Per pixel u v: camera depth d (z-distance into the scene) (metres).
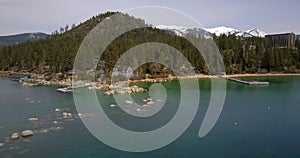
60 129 46.50
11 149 38.19
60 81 108.19
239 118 55.31
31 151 37.62
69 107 63.09
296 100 75.56
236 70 145.62
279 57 149.50
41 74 125.88
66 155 36.59
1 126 47.97
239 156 37.03
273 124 51.28
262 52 153.25
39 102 69.38
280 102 72.69
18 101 70.81
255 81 117.00
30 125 48.62
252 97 80.31
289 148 39.75
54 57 123.81
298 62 152.50
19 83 110.81
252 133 46.00
